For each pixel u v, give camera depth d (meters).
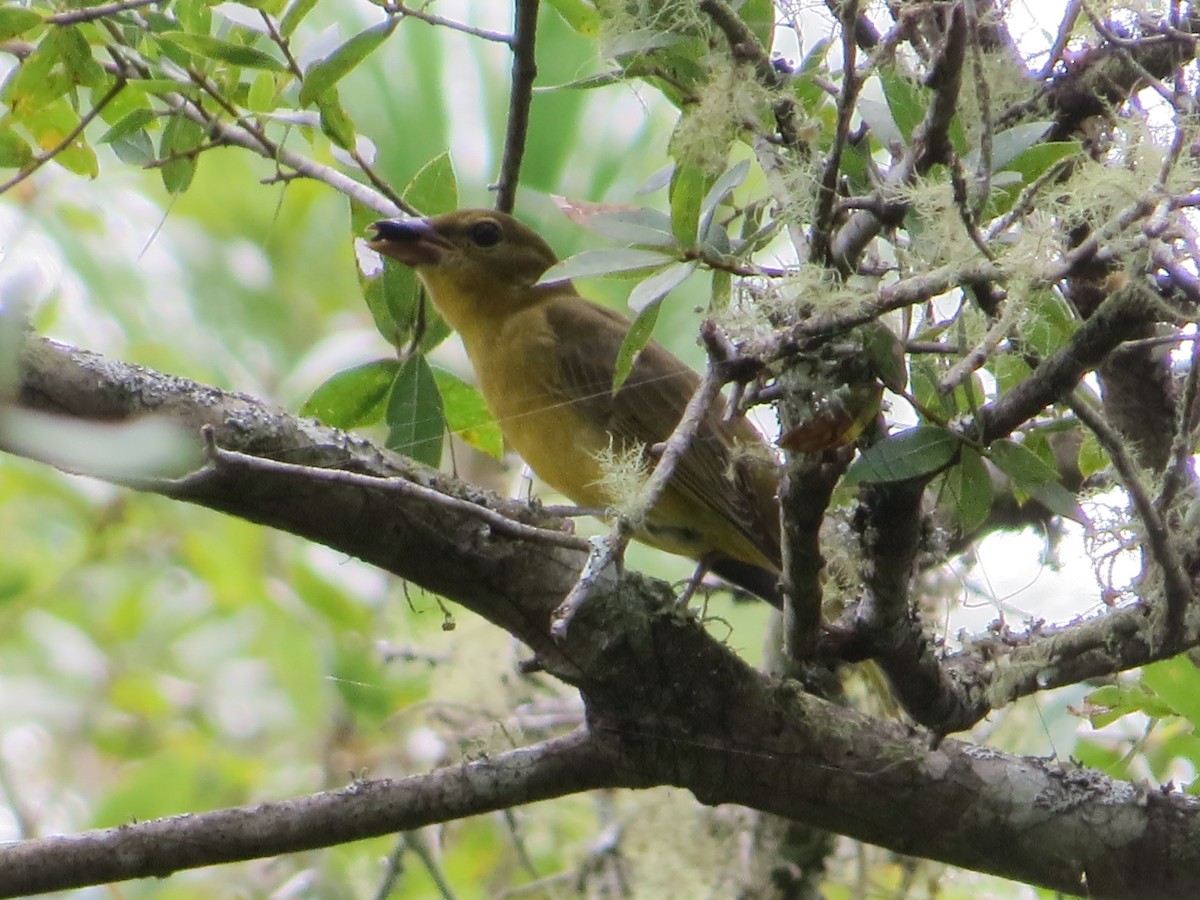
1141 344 6.32
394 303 9.08
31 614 13.80
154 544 13.95
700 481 9.48
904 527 6.67
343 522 7.10
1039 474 6.42
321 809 7.73
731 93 6.21
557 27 11.44
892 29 6.15
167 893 11.85
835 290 6.00
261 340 13.95
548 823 12.26
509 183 8.62
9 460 13.60
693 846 10.92
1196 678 7.27
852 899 10.48
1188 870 7.59
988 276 5.74
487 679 11.99
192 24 8.30
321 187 14.37
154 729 13.46
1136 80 6.52
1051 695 10.45
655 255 6.16
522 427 10.45
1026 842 7.66
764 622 12.84
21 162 8.80
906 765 7.66
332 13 11.70
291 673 13.11
